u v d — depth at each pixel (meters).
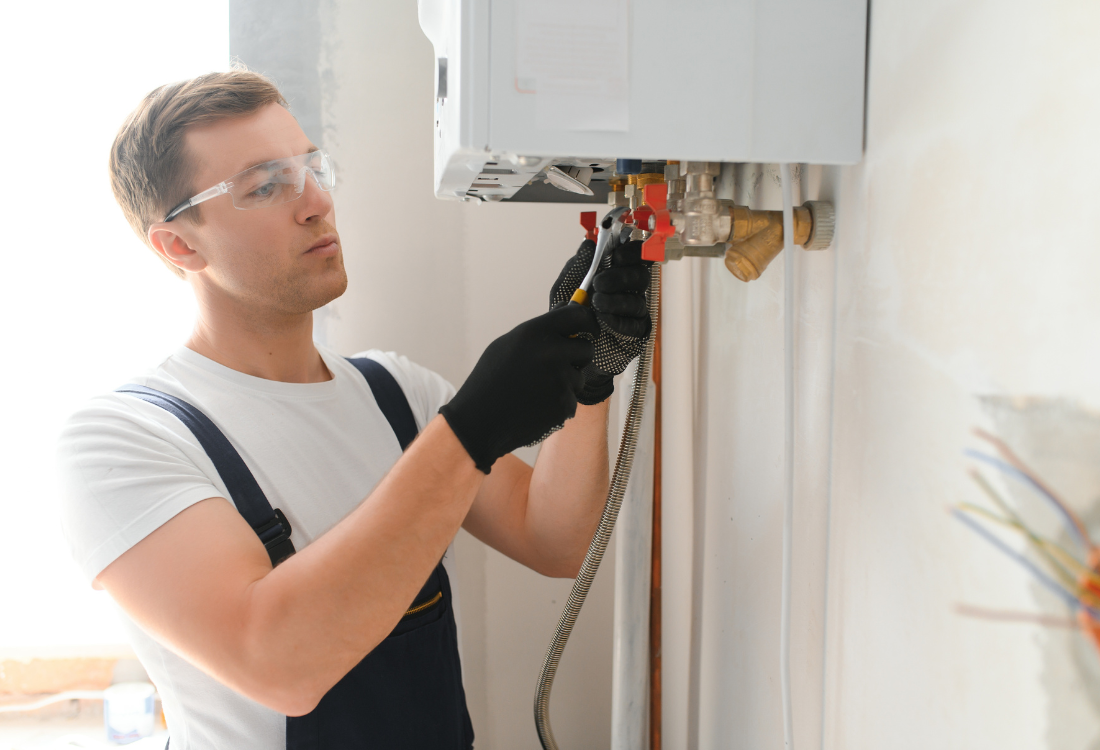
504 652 1.35
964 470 0.41
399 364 1.10
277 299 0.86
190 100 0.81
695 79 0.49
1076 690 0.33
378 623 0.61
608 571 1.35
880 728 0.51
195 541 0.66
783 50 0.50
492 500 1.07
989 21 0.38
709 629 0.92
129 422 0.75
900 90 0.47
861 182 0.52
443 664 0.90
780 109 0.50
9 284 1.30
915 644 0.46
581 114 0.48
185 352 0.89
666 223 0.57
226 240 0.82
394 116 1.27
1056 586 0.34
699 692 0.97
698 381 0.96
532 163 0.51
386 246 1.29
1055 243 0.34
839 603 0.57
